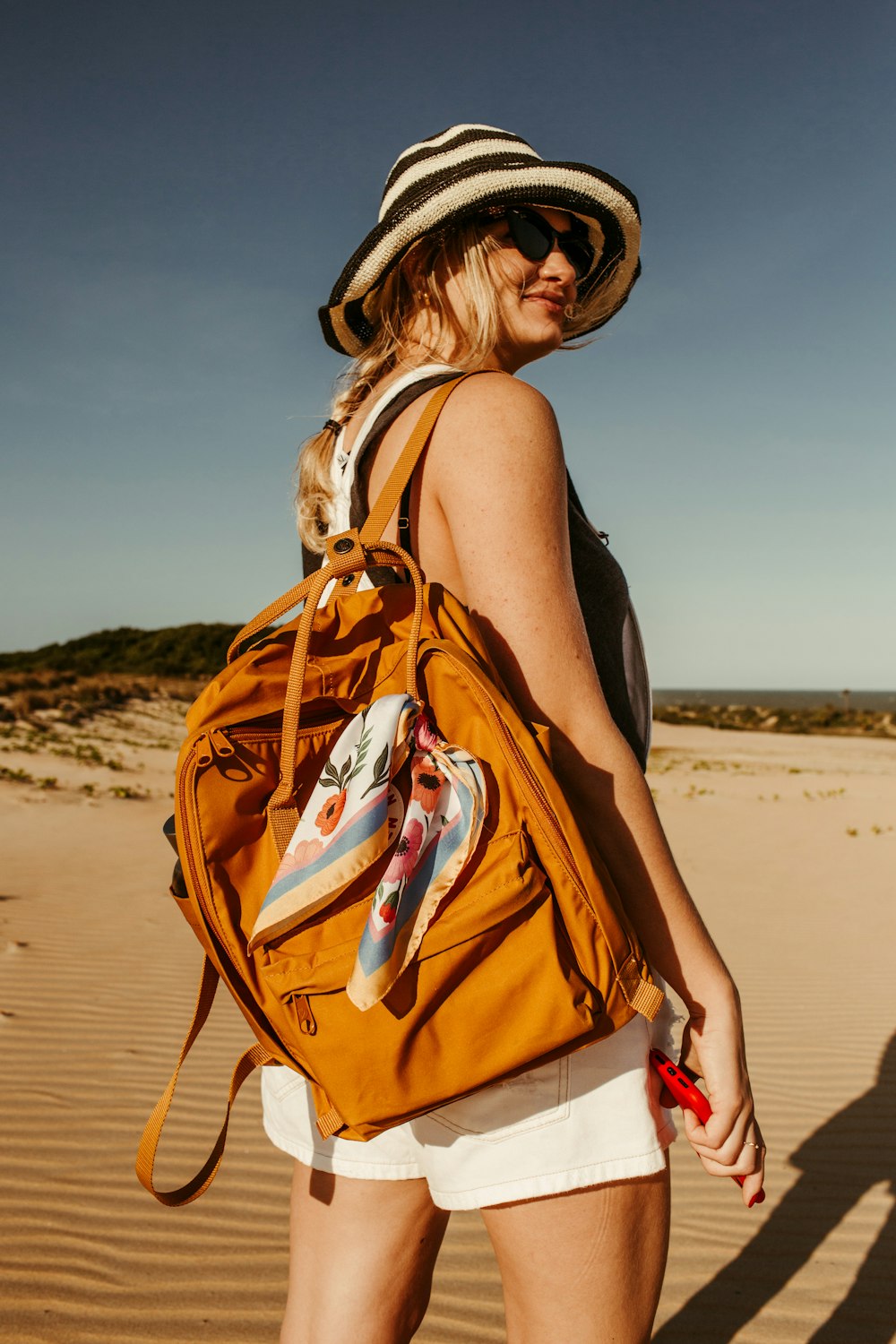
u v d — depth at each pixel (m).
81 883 8.55
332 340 1.67
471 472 1.13
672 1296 2.95
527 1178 1.03
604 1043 1.06
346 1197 1.27
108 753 19.53
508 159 1.38
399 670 1.13
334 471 1.49
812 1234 3.33
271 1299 2.78
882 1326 2.79
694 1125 1.08
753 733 49.03
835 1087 4.72
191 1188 1.27
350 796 1.04
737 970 6.81
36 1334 2.53
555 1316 1.04
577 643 1.10
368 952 0.95
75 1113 3.92
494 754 1.04
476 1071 0.97
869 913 8.72
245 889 1.08
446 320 1.44
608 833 1.07
